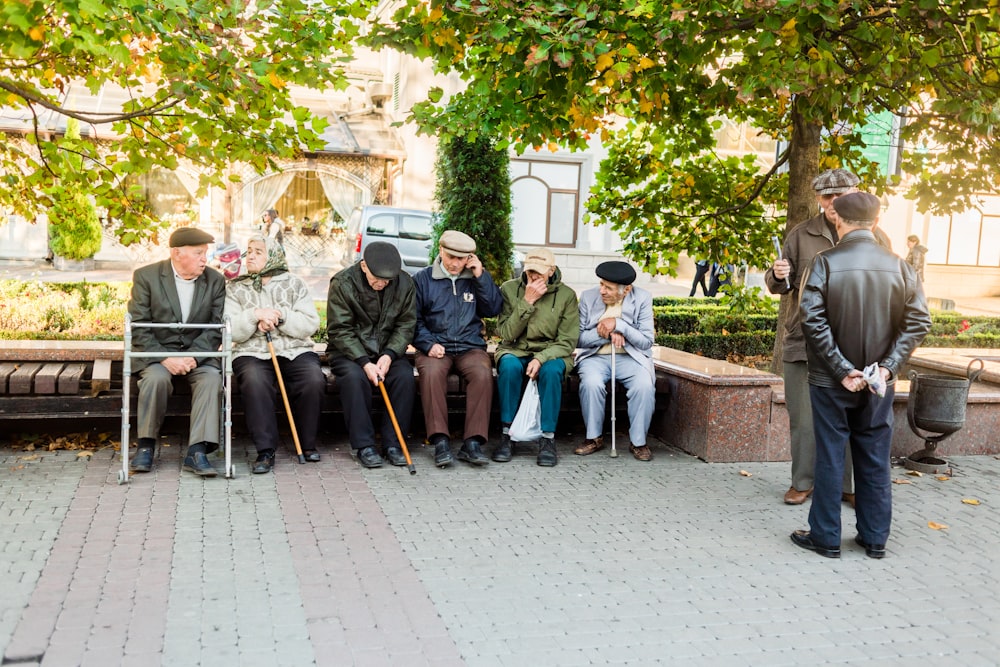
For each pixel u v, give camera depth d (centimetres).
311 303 592
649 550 433
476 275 618
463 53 570
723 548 441
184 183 2102
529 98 592
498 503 499
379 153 2173
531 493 521
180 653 305
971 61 584
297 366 572
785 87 514
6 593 348
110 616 332
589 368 624
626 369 622
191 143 585
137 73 536
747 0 489
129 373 503
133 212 630
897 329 427
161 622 329
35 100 520
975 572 421
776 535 464
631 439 615
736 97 627
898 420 655
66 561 384
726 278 919
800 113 658
